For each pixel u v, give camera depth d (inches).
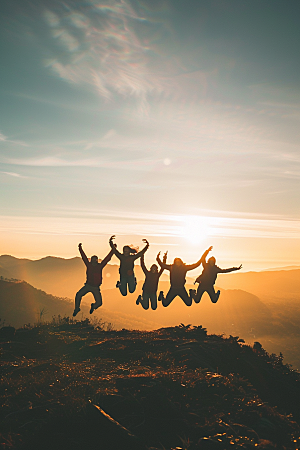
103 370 457.1
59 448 253.9
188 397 354.9
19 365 493.7
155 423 298.2
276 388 552.1
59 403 313.6
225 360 585.0
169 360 528.1
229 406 349.4
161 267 462.0
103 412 293.7
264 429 308.5
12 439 260.4
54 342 684.7
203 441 274.2
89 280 426.9
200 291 451.5
